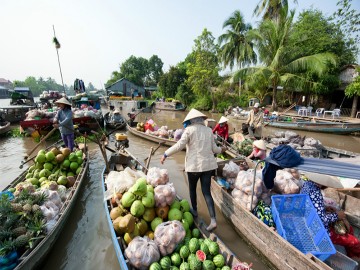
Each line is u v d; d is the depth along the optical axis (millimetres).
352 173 2428
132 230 3039
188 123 3891
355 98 15797
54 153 5371
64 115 6500
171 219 3312
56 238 3600
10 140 10773
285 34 17359
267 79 18109
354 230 3684
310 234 3240
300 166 2795
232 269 2527
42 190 4031
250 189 3820
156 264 2609
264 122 14469
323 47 17531
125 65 63562
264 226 3330
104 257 3686
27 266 2828
